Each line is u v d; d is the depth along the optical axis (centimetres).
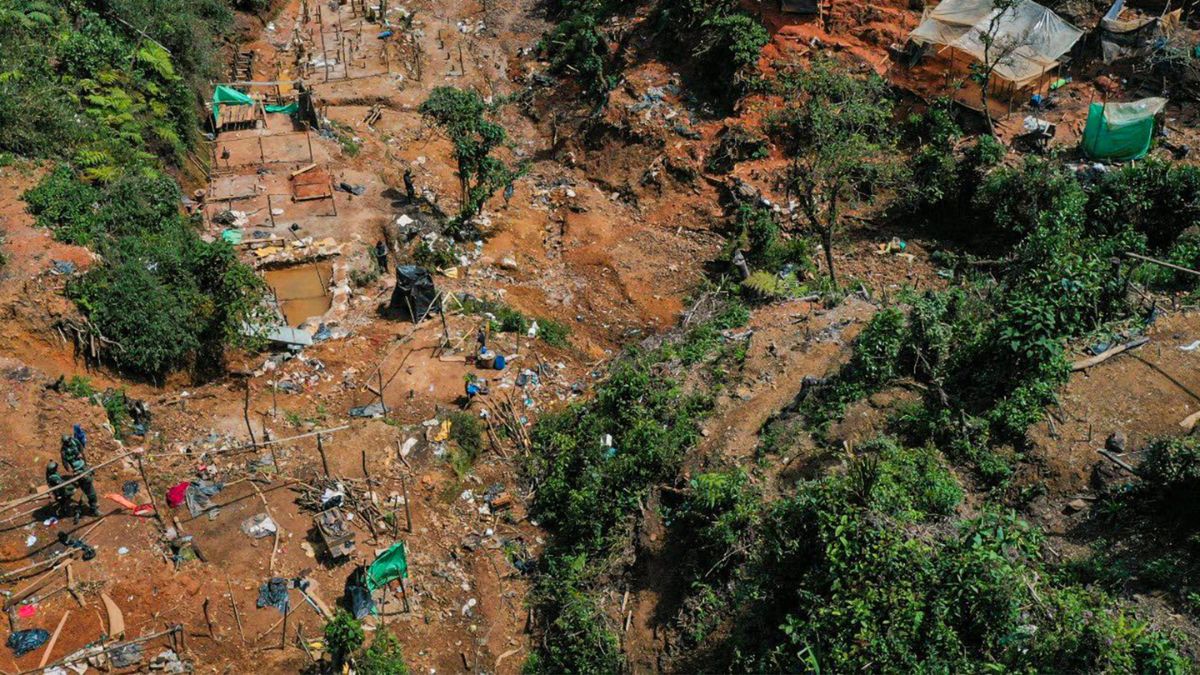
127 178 2850
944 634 1655
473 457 2467
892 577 1720
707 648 1906
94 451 2188
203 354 2594
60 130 2948
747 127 3544
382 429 2433
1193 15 3594
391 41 4484
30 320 2383
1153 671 1540
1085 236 2839
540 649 2059
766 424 2244
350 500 2248
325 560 2106
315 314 2872
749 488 2067
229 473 2258
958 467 1998
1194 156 3155
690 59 3862
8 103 2867
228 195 3281
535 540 2294
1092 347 2166
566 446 2406
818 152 3061
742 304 2911
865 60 3638
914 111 3544
